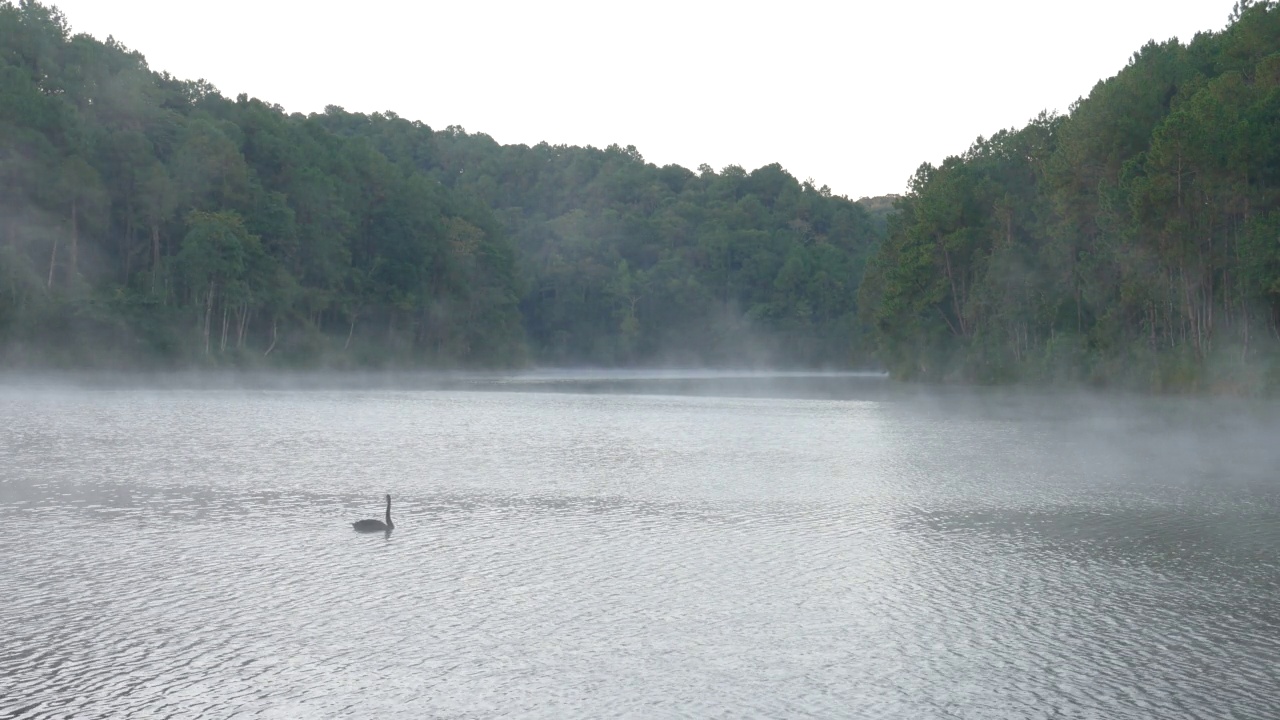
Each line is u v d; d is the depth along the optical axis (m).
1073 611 20.64
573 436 53.69
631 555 25.17
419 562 24.28
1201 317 79.69
